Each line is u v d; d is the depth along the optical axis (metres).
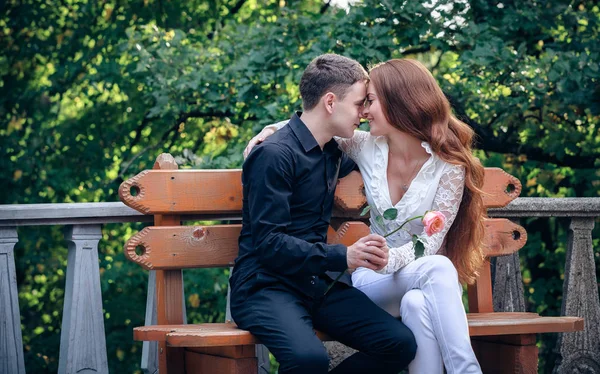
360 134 3.02
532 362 2.90
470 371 2.55
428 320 2.62
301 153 2.73
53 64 8.55
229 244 2.98
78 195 8.05
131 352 7.20
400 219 2.87
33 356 6.93
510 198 3.37
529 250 6.56
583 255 3.59
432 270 2.64
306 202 2.75
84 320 3.01
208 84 6.51
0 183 8.03
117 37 8.14
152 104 7.32
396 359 2.59
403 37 6.17
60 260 7.76
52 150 8.23
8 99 8.38
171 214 2.97
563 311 3.57
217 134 7.77
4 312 2.92
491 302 3.33
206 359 2.72
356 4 6.07
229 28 6.96
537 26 6.37
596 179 6.71
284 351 2.46
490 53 5.72
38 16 8.45
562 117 6.34
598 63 5.89
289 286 2.65
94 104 8.30
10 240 2.95
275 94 6.34
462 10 6.12
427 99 2.82
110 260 7.24
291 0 8.11
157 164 3.01
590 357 3.57
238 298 2.67
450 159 2.83
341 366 2.78
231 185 3.02
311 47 5.95
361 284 2.91
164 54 6.56
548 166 6.97
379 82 2.86
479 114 6.32
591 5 6.80
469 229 2.96
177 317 2.93
